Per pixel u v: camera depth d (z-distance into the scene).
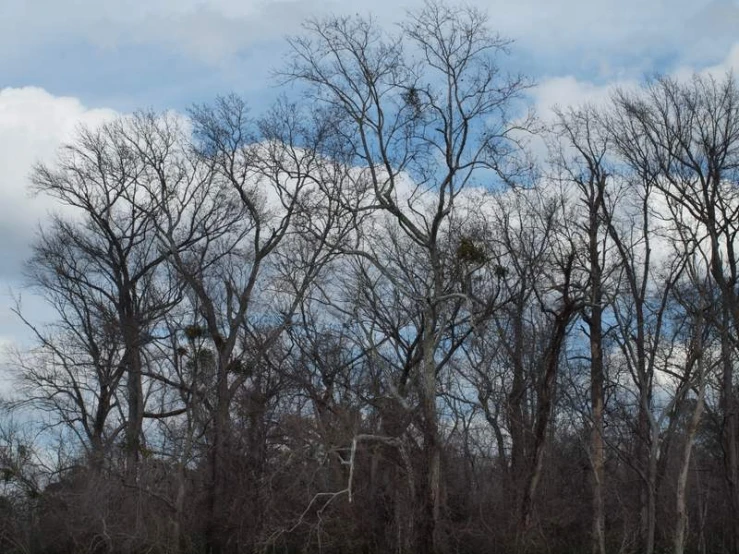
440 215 38.53
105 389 46.97
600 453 39.09
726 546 41.78
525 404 42.09
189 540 39.53
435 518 36.97
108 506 39.16
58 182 48.16
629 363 40.09
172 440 42.94
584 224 44.56
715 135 39.56
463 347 42.47
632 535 39.97
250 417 40.34
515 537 37.19
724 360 38.78
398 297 41.56
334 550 36.59
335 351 39.97
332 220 42.69
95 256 48.62
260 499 37.75
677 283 45.94
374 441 37.53
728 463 40.50
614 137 41.81
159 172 48.22
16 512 40.59
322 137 42.16
